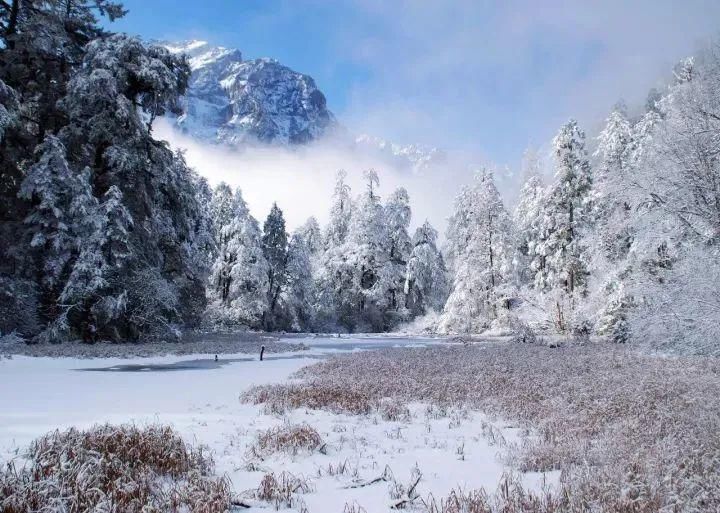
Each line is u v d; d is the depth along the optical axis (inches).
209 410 439.8
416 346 1323.8
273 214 2484.0
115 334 1148.5
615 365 716.7
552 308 1544.0
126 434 273.9
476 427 389.1
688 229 611.2
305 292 2399.1
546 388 537.0
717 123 596.7
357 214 2517.2
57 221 1078.4
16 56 1184.8
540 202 1732.3
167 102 1350.9
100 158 1290.6
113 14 1406.3
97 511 185.9
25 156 1218.6
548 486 238.7
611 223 778.2
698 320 553.0
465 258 2031.3
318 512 206.7
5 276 1061.8
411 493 227.8
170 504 203.5
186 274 1451.8
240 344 1285.7
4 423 347.6
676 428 325.1
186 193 1440.7
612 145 1427.2
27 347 966.4
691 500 207.0
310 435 315.3
